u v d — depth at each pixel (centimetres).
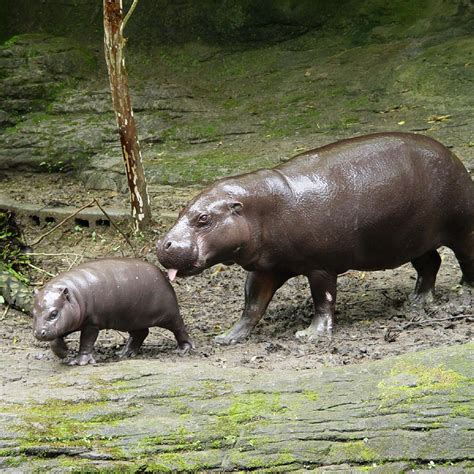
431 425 1102
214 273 1997
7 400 1186
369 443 1103
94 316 1352
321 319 1491
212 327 1644
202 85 3206
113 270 1380
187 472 1109
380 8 3344
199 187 2498
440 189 1503
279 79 3161
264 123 2880
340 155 1479
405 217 1476
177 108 3031
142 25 3497
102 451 1120
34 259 2147
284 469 1100
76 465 1109
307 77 3119
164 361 1370
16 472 1102
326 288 1485
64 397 1188
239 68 3278
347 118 2805
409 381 1153
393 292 1741
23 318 1786
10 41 3312
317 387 1173
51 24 3581
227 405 1164
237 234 1405
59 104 3073
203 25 3481
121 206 2438
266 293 1526
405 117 2731
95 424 1148
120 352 1468
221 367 1277
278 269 1496
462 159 2366
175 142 2858
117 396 1185
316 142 2662
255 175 1453
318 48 3303
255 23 3444
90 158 2823
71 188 2717
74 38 3528
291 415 1141
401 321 1543
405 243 1500
